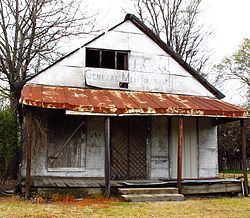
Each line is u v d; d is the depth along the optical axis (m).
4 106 14.57
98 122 14.45
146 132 15.07
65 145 13.92
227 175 27.23
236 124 37.12
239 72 42.94
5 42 19.00
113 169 14.41
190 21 28.47
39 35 20.03
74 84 14.20
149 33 15.52
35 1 19.52
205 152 15.73
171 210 10.16
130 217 9.06
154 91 15.28
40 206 10.52
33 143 13.50
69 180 13.17
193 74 15.97
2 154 13.01
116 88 14.75
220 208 10.72
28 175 11.64
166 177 14.99
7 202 11.27
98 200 11.55
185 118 15.69
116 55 15.07
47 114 13.89
